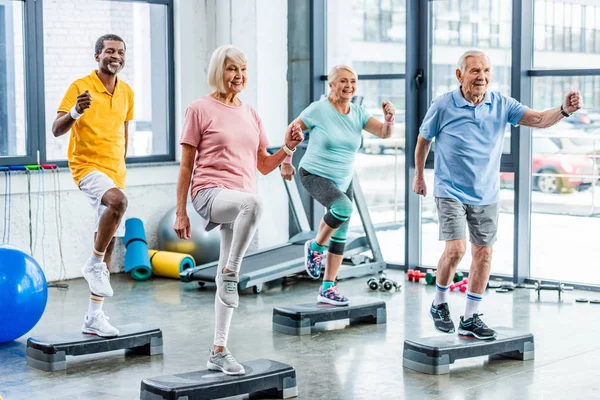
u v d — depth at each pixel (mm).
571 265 8172
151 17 9219
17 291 6031
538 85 8055
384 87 9047
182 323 6852
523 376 5375
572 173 8062
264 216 9336
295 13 9438
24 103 8383
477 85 5410
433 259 8961
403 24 8844
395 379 5344
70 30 8617
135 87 9172
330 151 6375
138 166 9016
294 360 5793
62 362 5605
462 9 8469
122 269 9055
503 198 8414
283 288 8211
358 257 8773
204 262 8805
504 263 8508
